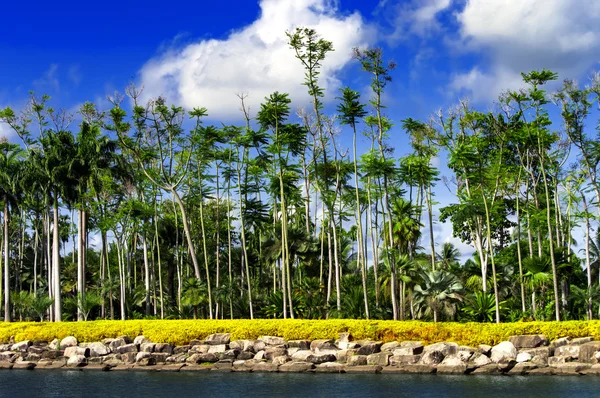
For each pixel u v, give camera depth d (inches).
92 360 1381.6
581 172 1782.7
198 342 1373.0
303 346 1311.5
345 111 1684.3
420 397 937.5
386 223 2020.2
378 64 1684.3
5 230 2071.9
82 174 1985.7
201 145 1953.7
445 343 1224.8
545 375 1109.7
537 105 1573.6
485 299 1519.4
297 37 1690.5
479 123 1733.5
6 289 2037.4
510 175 1787.6
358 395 968.3
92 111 2010.3
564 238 1988.2
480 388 995.9
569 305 1686.8
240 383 1103.0
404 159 1863.9
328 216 2071.9
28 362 1370.6
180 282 2069.4
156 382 1138.0
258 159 1939.0
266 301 1884.8
